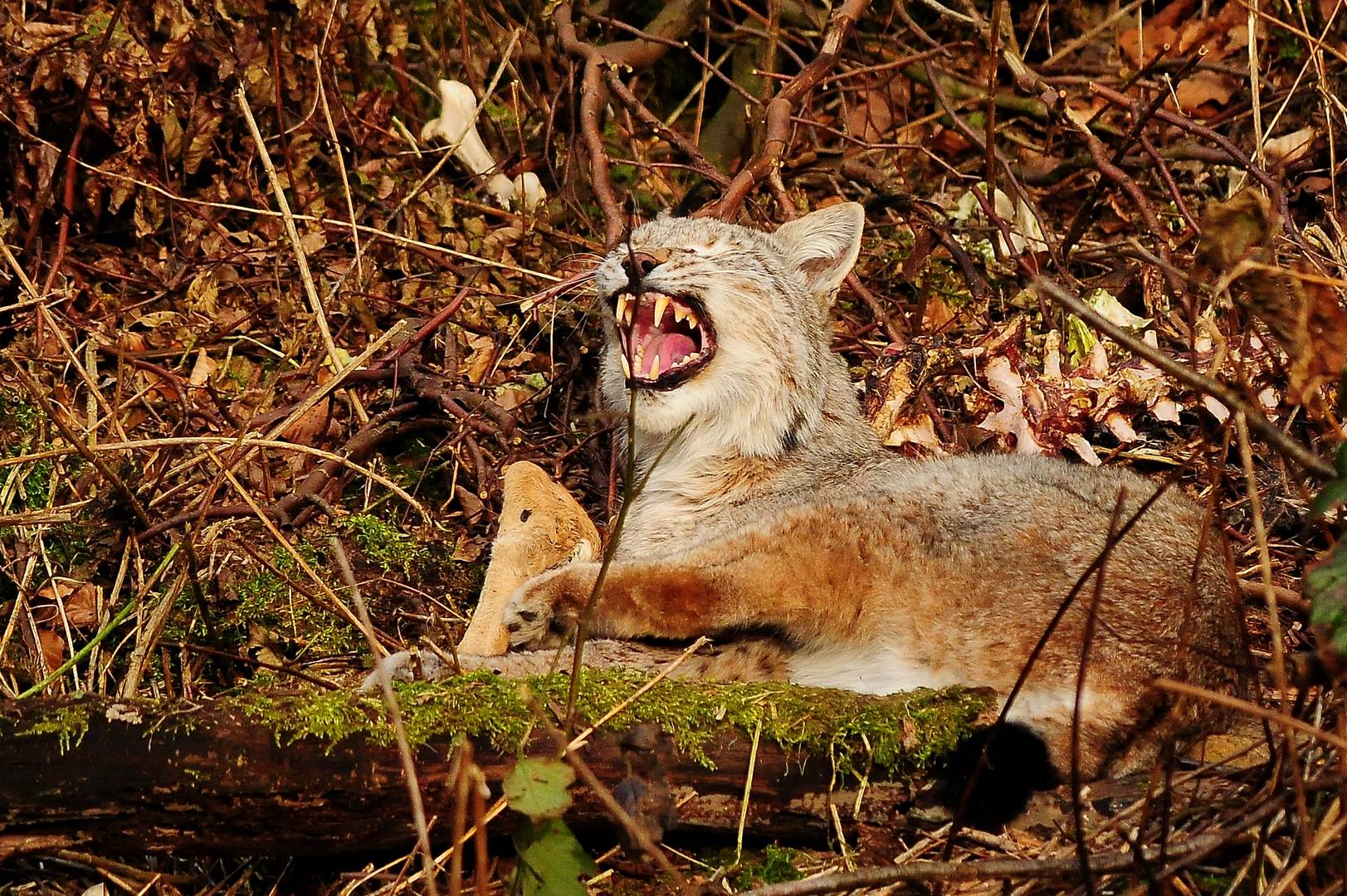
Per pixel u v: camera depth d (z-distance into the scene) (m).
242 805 7.05
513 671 8.41
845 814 7.71
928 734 7.71
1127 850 6.99
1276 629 6.30
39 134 13.01
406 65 15.83
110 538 9.76
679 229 10.86
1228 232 6.42
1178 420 11.70
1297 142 14.67
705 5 16.39
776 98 13.41
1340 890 6.39
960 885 7.26
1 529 9.77
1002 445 11.77
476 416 11.84
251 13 13.34
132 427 11.42
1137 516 6.43
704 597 8.74
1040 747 7.76
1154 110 12.62
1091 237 15.04
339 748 7.09
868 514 8.90
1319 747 7.28
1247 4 12.17
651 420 10.30
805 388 10.52
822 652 8.88
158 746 6.95
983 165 15.81
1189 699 8.01
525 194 14.17
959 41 16.91
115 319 12.45
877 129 16.36
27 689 8.93
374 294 13.11
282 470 11.41
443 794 7.20
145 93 12.81
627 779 7.34
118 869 7.37
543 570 9.44
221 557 10.16
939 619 8.56
